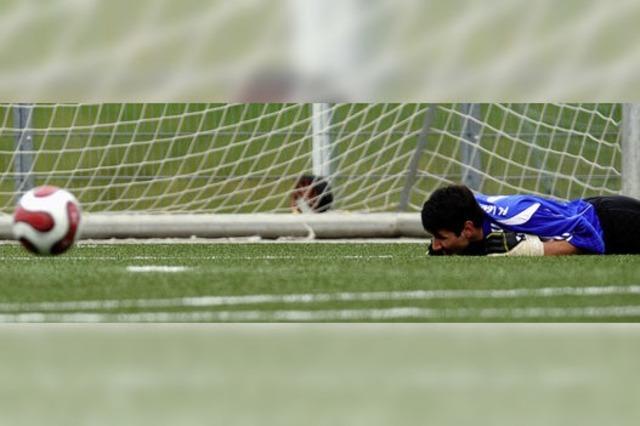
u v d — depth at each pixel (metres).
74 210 22.08
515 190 38.19
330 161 37.00
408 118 36.66
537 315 15.66
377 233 33.09
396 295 17.34
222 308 16.47
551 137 38.00
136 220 32.84
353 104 37.66
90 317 15.92
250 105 39.34
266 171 37.38
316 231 33.16
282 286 18.38
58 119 37.88
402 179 38.66
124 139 38.59
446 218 23.30
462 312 15.96
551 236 23.72
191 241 32.66
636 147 31.70
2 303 17.00
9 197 37.12
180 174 38.41
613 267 20.81
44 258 24.70
